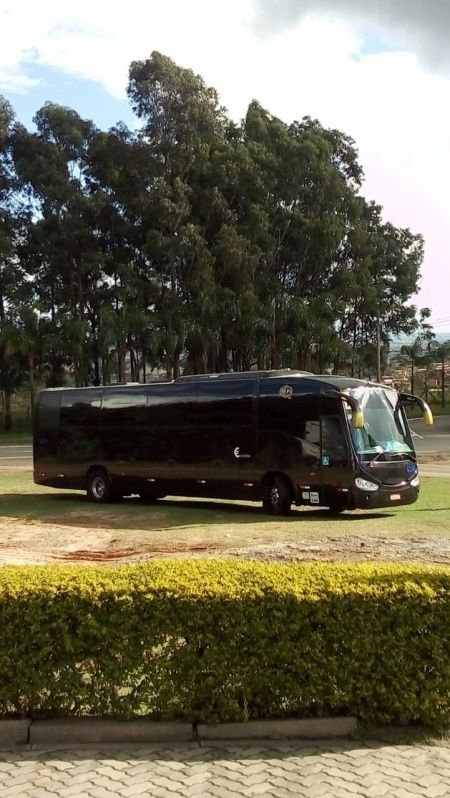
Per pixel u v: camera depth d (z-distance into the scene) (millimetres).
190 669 4215
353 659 4238
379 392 15305
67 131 44188
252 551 10422
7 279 45906
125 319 41250
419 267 57531
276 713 4246
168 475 17312
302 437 15031
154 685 4215
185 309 42500
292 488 15211
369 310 52781
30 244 46125
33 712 4250
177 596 4254
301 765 3826
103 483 18812
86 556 10891
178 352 43125
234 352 47781
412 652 4254
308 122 53406
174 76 42344
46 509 17328
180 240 40844
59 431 19891
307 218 46969
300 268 49469
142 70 42469
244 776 3703
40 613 4258
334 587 4324
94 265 42812
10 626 4250
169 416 17438
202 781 3652
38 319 42750
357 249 51312
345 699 4219
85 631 4242
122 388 18578
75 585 4312
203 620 4234
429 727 4234
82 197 42938
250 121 47562
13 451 35719
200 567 4727
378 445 14750
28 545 12156
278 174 46812
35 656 4238
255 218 43594
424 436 39438
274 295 45719
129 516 15836
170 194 41625
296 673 4234
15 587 4301
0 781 3676
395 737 4137
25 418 55000
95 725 4156
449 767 3807
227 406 16328
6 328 42375
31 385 43562
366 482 14312
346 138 53938
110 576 4496
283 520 14391
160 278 43375
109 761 3887
